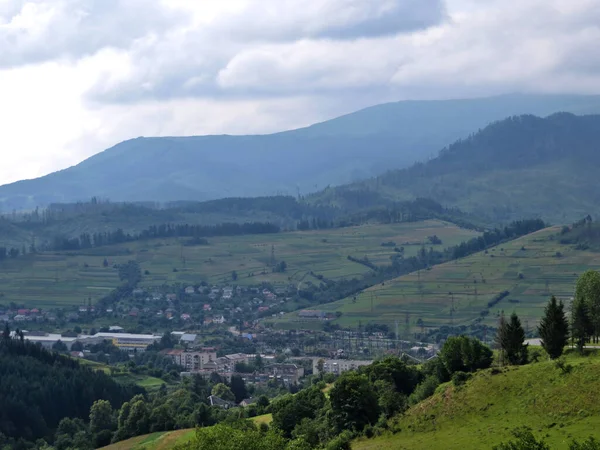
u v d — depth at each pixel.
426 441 147.38
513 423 141.00
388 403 172.12
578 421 132.38
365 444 159.25
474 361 175.12
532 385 150.00
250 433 140.00
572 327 171.38
